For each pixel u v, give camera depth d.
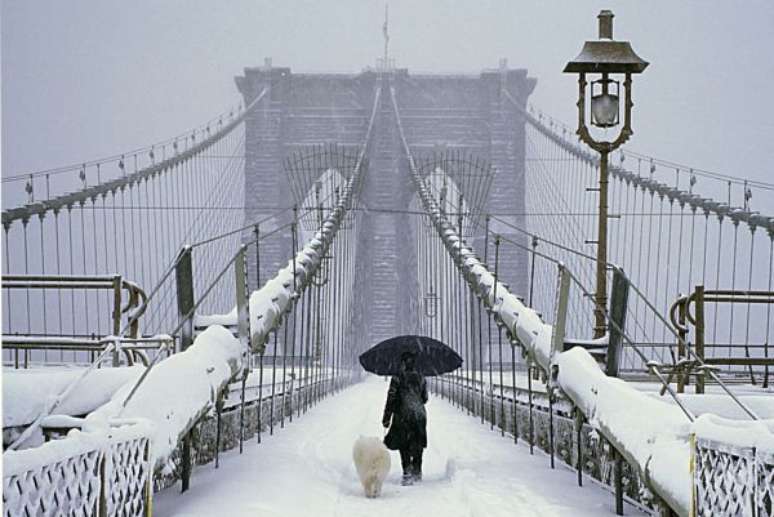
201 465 21.48
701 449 11.16
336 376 81.56
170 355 18.34
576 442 21.89
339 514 16.94
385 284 174.12
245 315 21.44
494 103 193.88
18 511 8.45
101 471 10.85
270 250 168.25
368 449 19.33
